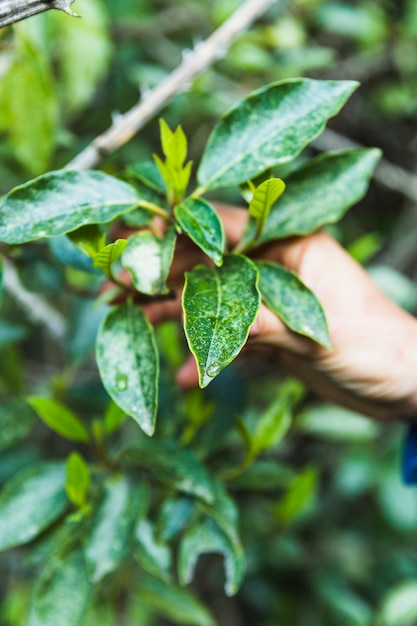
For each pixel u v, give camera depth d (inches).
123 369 17.7
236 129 18.4
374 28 36.1
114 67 34.1
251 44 30.9
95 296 24.6
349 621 36.3
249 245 19.0
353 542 40.5
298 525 36.0
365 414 25.4
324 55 31.6
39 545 22.1
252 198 17.8
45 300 27.9
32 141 23.7
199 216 17.5
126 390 17.5
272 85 18.3
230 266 17.3
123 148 32.5
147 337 17.8
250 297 16.6
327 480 43.0
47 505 21.6
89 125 34.2
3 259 21.6
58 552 21.1
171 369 25.0
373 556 40.8
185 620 26.8
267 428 22.7
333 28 35.2
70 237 17.9
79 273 27.0
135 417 17.3
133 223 19.3
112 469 22.1
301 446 43.4
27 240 16.9
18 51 22.5
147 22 33.9
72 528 21.3
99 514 21.2
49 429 35.7
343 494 38.5
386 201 48.9
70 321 26.8
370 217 49.0
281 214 20.0
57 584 21.0
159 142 35.9
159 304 23.1
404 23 37.4
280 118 18.3
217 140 18.5
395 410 25.1
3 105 23.1
